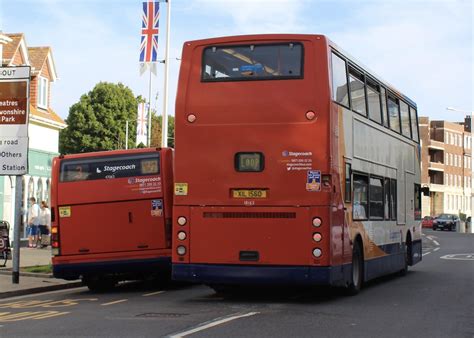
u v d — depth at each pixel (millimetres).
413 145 19984
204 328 9414
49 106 33719
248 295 13938
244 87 12211
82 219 14750
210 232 12195
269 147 11992
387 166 16438
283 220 11883
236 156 12148
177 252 12336
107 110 67875
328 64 12016
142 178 14703
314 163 11812
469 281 17203
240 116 12164
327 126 11820
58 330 9414
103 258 14625
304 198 11812
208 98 12352
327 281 11688
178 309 11602
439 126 109125
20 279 16969
